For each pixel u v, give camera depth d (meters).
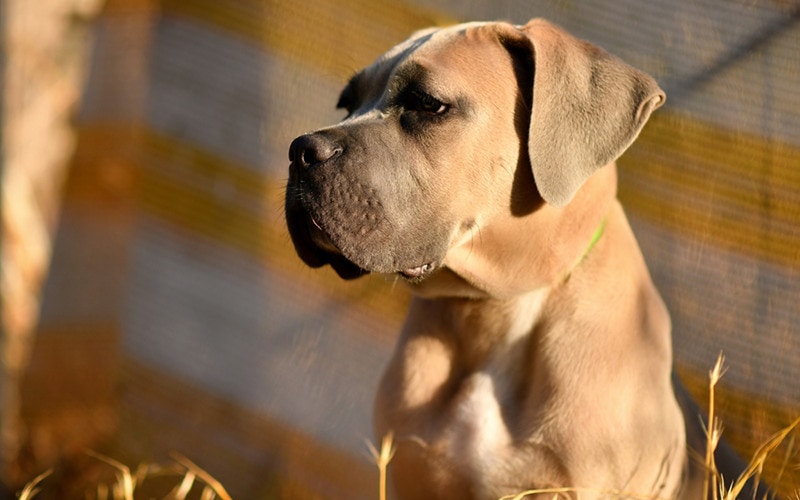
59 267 10.92
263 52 10.38
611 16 10.05
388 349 10.10
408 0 10.43
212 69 10.51
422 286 7.18
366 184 6.52
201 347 10.40
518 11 10.28
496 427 6.92
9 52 13.38
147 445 10.44
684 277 9.73
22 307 13.45
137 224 10.68
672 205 9.83
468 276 7.00
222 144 10.45
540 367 6.95
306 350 10.23
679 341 9.64
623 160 9.96
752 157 9.63
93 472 10.52
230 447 10.24
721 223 9.69
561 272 7.01
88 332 10.78
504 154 6.86
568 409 6.74
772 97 9.59
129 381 10.60
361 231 6.52
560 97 6.73
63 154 13.83
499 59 6.93
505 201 6.89
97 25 10.87
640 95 6.75
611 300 7.00
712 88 9.76
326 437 10.06
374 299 10.19
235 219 10.38
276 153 10.35
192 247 10.48
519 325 7.09
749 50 9.66
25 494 7.70
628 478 6.70
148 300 10.60
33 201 13.70
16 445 10.87
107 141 10.79
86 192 10.84
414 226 6.68
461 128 6.73
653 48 9.95
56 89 13.65
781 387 9.32
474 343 7.20
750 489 7.69
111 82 10.79
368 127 6.68
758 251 9.55
